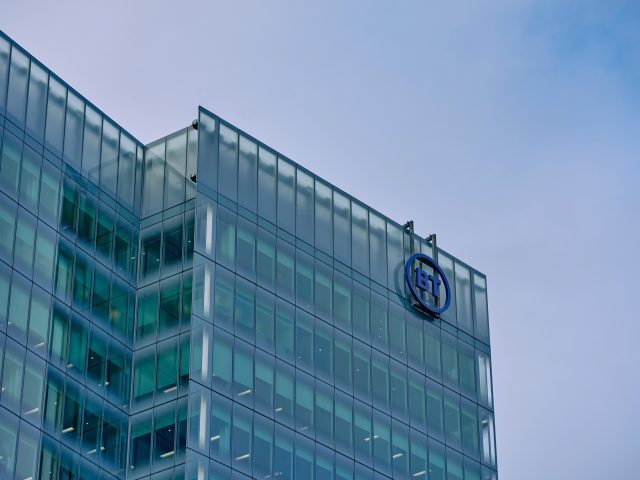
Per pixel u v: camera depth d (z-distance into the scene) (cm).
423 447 10988
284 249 10638
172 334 9869
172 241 10206
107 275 10038
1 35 9862
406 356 11225
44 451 9162
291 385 10206
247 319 10131
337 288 10919
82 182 10094
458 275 12081
